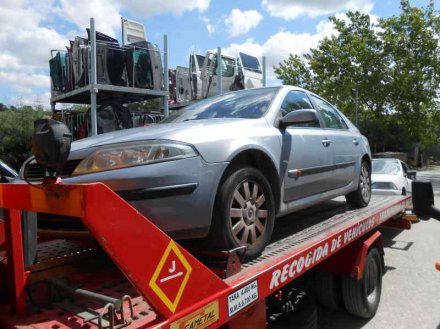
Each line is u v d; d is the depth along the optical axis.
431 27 29.12
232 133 3.35
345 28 30.52
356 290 4.35
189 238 2.96
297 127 4.35
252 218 3.30
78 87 13.45
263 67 19.72
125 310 2.29
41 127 1.97
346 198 5.78
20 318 2.23
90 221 1.80
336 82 30.88
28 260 2.61
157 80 13.67
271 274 2.97
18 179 3.13
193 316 2.22
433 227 9.52
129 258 1.94
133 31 14.57
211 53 17.33
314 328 3.87
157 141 2.92
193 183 2.89
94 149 2.97
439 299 5.24
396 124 33.62
